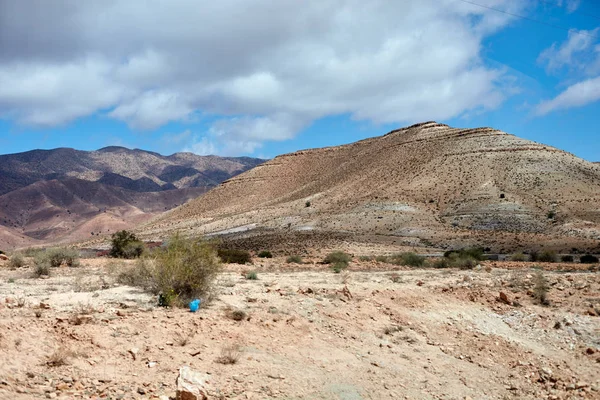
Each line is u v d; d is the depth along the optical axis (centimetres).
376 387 978
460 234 9762
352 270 2966
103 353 876
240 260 3572
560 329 1541
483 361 1269
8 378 725
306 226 12275
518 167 13188
